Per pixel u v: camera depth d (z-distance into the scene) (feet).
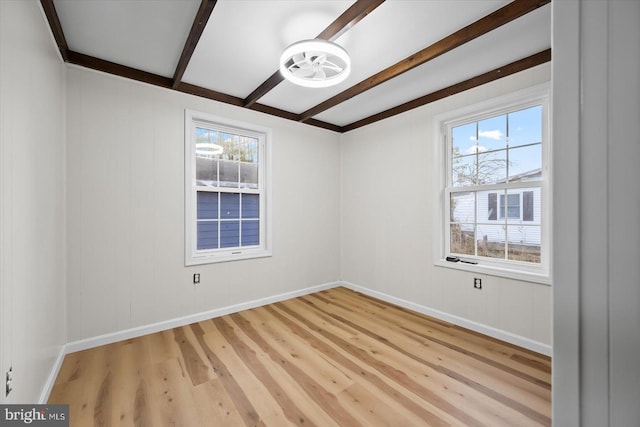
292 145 12.26
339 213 14.02
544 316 7.51
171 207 9.11
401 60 7.86
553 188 1.38
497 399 5.66
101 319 7.90
